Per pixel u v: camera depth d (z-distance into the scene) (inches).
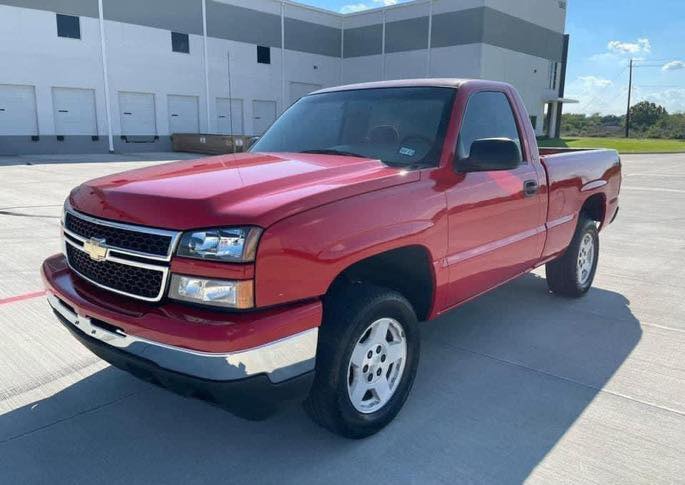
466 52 1485.0
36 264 251.3
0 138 1096.2
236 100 1481.3
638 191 597.9
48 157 1023.6
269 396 98.0
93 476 107.7
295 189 107.3
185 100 1373.0
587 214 219.1
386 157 139.3
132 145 1284.4
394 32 1606.8
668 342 175.8
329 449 116.7
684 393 142.2
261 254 93.7
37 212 384.8
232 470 109.7
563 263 209.2
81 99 1189.1
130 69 1254.3
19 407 132.0
